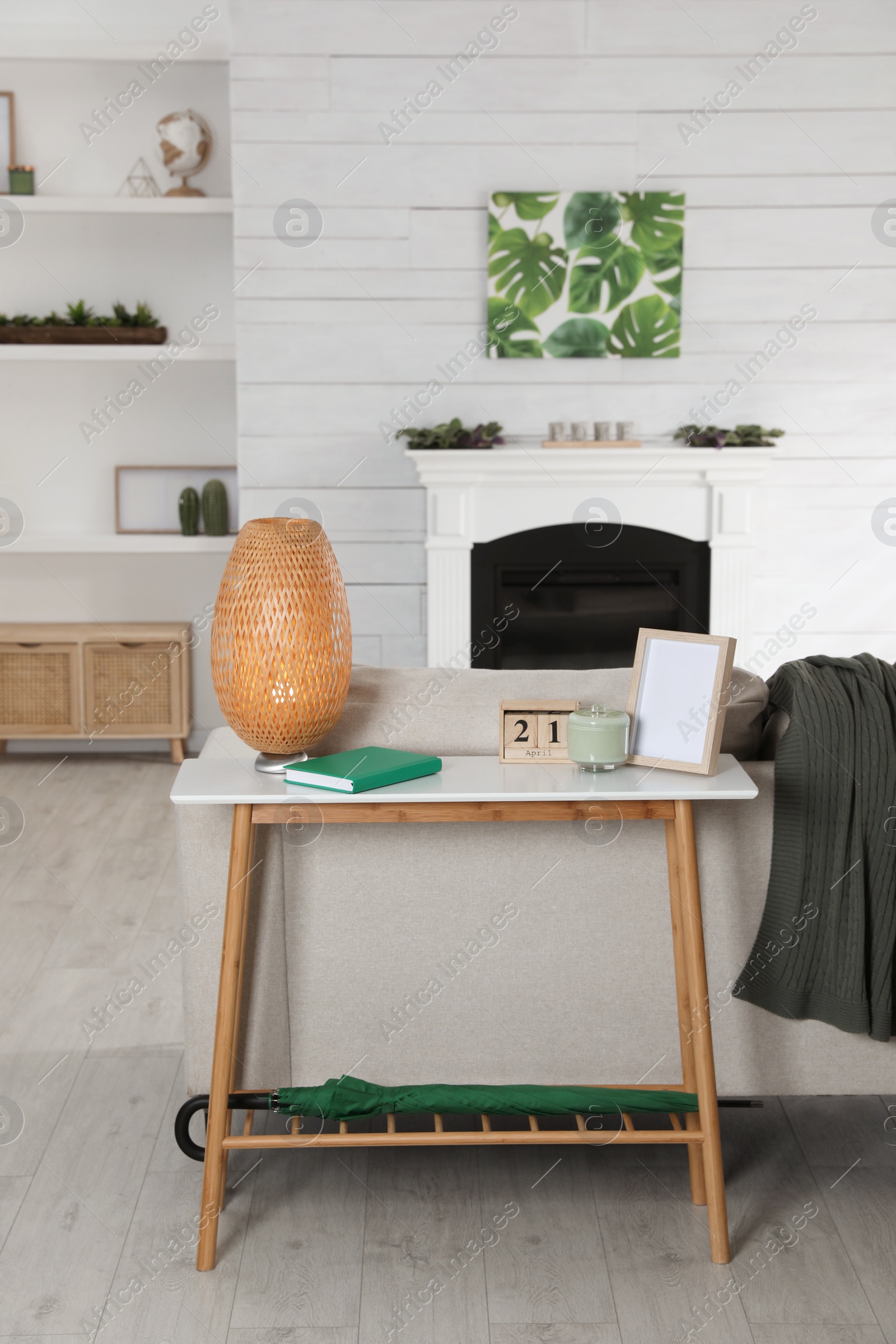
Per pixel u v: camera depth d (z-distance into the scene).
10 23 4.80
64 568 5.32
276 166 4.58
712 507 4.71
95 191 5.04
